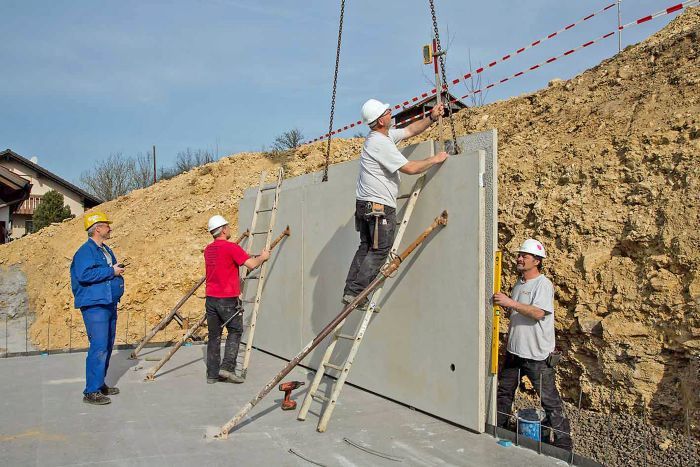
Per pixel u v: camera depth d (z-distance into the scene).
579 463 3.96
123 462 4.13
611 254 5.42
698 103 5.78
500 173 7.08
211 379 6.60
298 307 7.74
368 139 5.21
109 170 46.56
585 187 5.96
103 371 5.75
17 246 18.08
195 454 4.30
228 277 6.64
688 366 4.55
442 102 5.49
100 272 5.68
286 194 8.25
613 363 5.00
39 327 13.07
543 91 8.59
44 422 5.07
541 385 4.54
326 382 6.59
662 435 4.50
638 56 7.59
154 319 12.27
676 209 4.99
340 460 4.17
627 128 6.24
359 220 5.43
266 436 4.71
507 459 4.12
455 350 4.96
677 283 4.77
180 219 13.98
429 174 5.36
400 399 5.62
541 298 4.52
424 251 5.37
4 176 20.42
